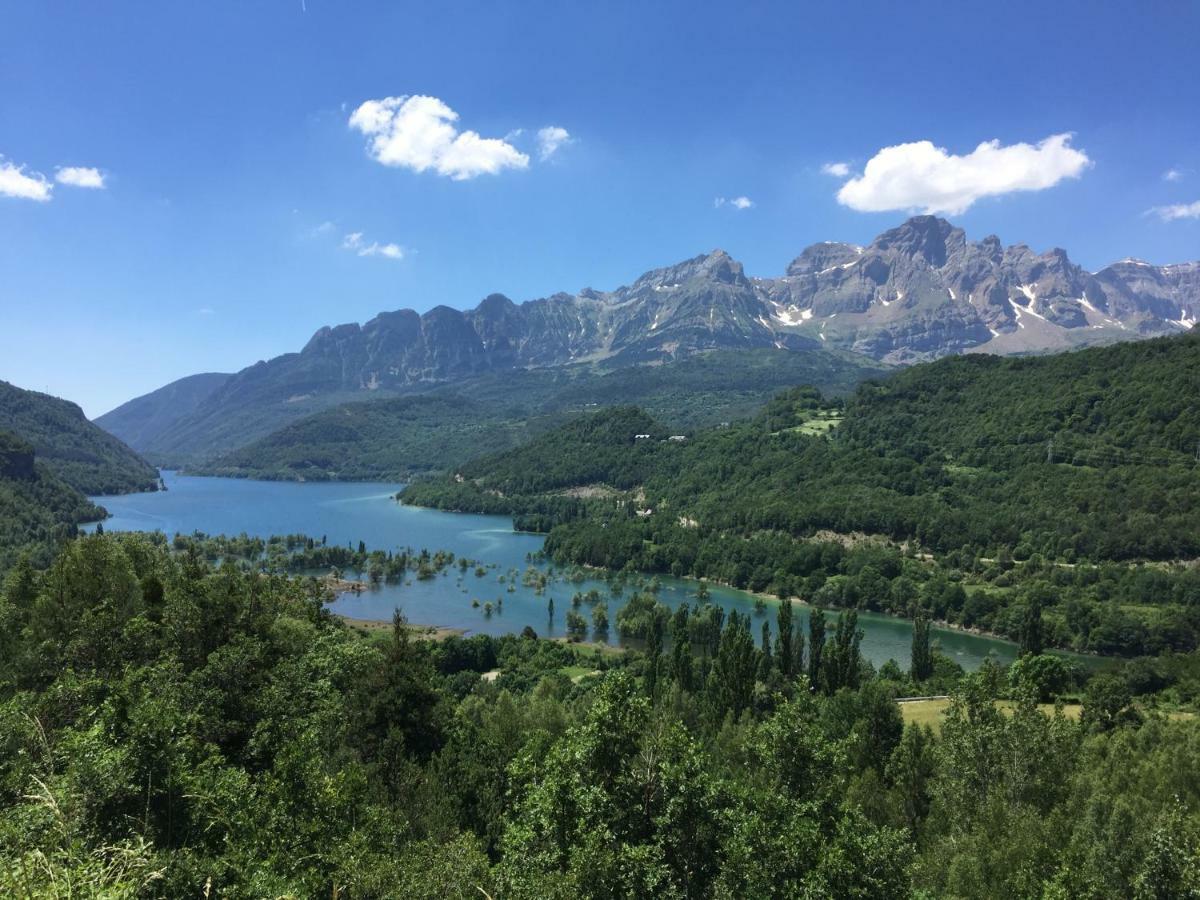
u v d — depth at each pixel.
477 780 51.06
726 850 29.84
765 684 104.00
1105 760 58.72
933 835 49.62
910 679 116.12
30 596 68.12
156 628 54.34
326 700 51.25
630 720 31.55
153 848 25.17
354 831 31.45
